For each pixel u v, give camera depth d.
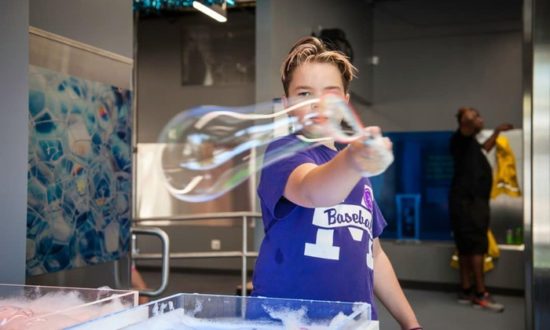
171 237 9.23
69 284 2.43
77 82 2.47
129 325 1.02
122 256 2.78
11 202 2.00
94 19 2.59
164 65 9.48
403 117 8.36
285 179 1.19
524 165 3.41
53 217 2.33
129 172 2.83
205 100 9.32
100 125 2.61
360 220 1.41
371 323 1.08
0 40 1.98
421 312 5.93
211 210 8.98
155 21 9.52
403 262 7.41
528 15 3.34
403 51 8.37
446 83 8.18
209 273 9.08
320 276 1.35
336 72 1.34
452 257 7.06
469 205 6.15
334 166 0.93
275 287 1.36
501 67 7.94
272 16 5.09
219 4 5.48
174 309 1.13
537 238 3.28
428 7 8.25
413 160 8.20
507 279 6.94
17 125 2.03
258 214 4.94
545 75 3.23
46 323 1.12
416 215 7.98
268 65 5.08
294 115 1.01
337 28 6.72
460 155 6.24
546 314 3.26
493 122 7.97
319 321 1.07
